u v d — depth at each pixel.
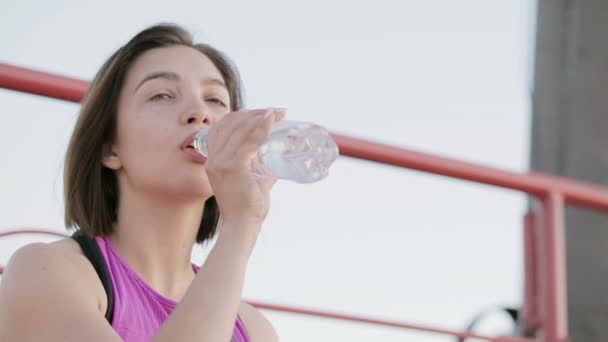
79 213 2.49
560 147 5.46
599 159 5.38
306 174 2.31
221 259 2.16
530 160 5.57
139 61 2.52
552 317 3.88
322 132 2.31
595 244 5.18
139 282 2.37
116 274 2.35
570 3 5.57
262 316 2.69
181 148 2.40
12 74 2.91
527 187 3.92
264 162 2.29
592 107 5.43
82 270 2.31
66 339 2.16
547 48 5.58
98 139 2.50
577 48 5.50
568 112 5.47
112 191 2.52
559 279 3.91
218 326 2.09
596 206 4.02
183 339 2.06
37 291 2.20
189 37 2.60
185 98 2.45
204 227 2.74
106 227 2.49
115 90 2.50
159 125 2.41
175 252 2.48
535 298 4.00
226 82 2.73
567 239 5.23
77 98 2.96
